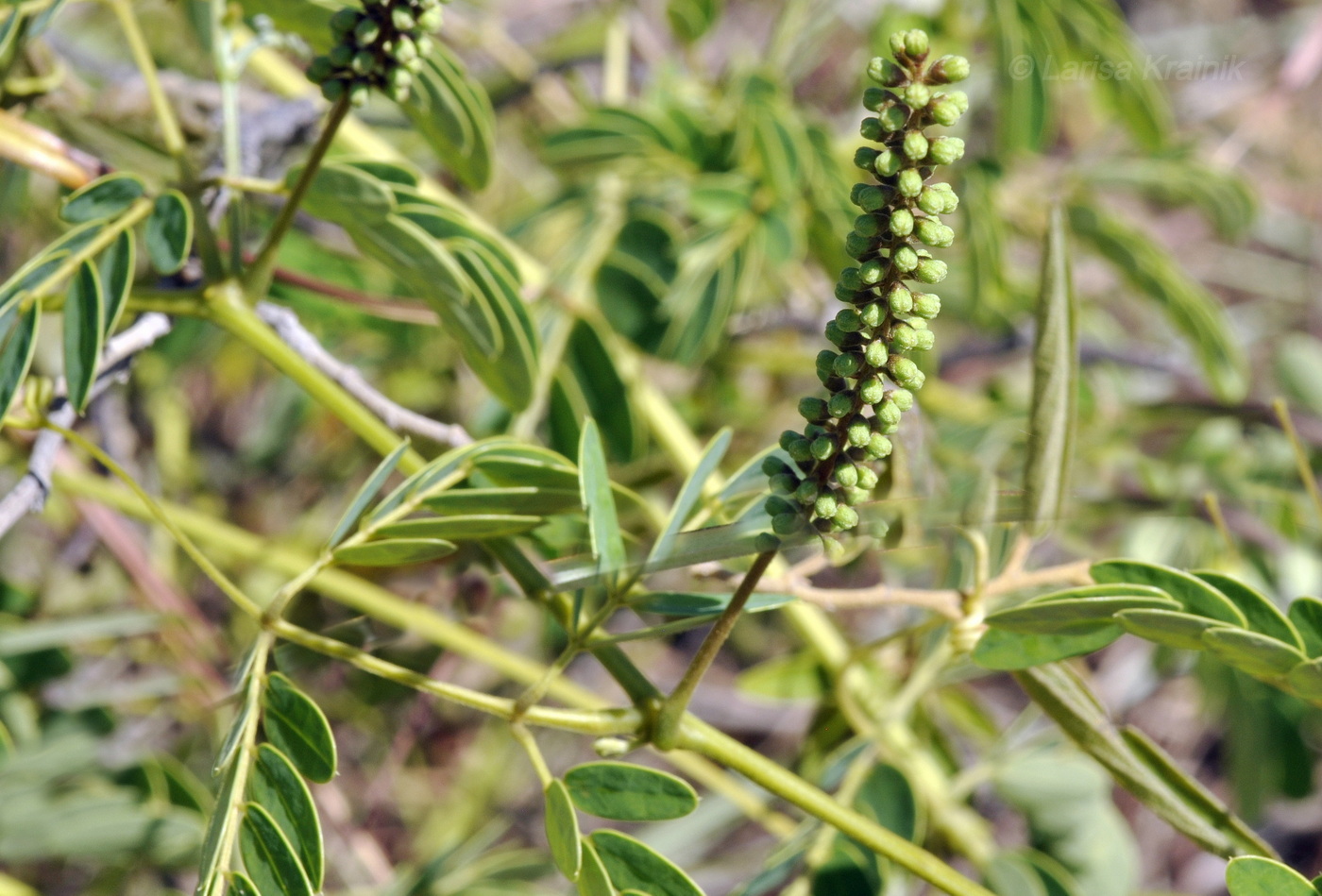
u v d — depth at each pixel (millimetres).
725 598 428
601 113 610
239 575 722
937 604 449
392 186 457
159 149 525
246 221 502
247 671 422
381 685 674
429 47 430
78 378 430
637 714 422
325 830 685
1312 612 413
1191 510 686
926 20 663
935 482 445
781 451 437
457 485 444
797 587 445
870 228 383
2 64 500
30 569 711
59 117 520
